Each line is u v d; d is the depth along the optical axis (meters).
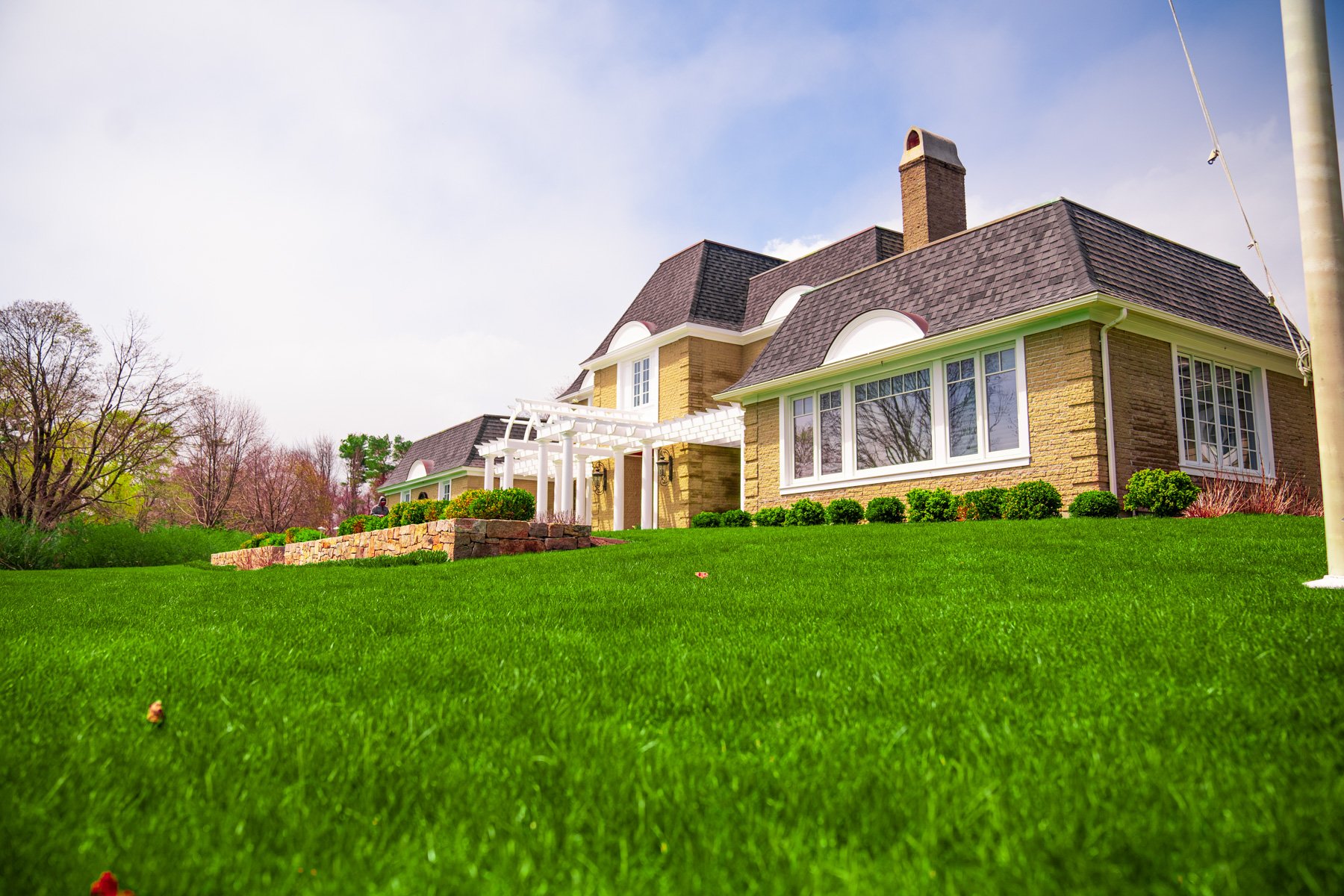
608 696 3.21
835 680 3.37
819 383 17.78
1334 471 5.51
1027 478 13.91
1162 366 14.38
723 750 2.49
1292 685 2.99
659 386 25.50
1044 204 15.27
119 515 32.84
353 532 19.58
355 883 1.71
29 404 29.53
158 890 1.68
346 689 3.45
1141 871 1.70
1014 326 14.06
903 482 15.99
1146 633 4.02
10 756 2.49
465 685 3.52
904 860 1.75
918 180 20.61
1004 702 2.94
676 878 1.72
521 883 1.70
